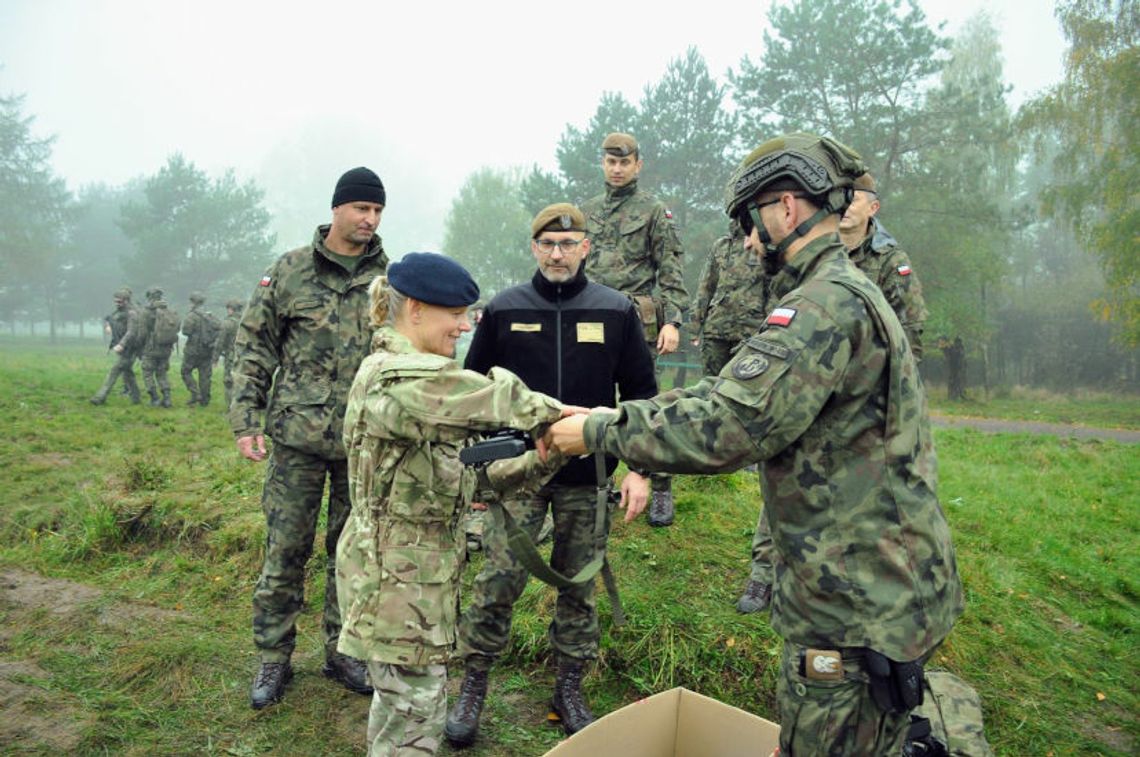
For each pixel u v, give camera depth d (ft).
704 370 15.99
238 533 15.65
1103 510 22.26
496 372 6.64
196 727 9.83
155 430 32.35
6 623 12.71
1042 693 11.44
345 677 10.76
